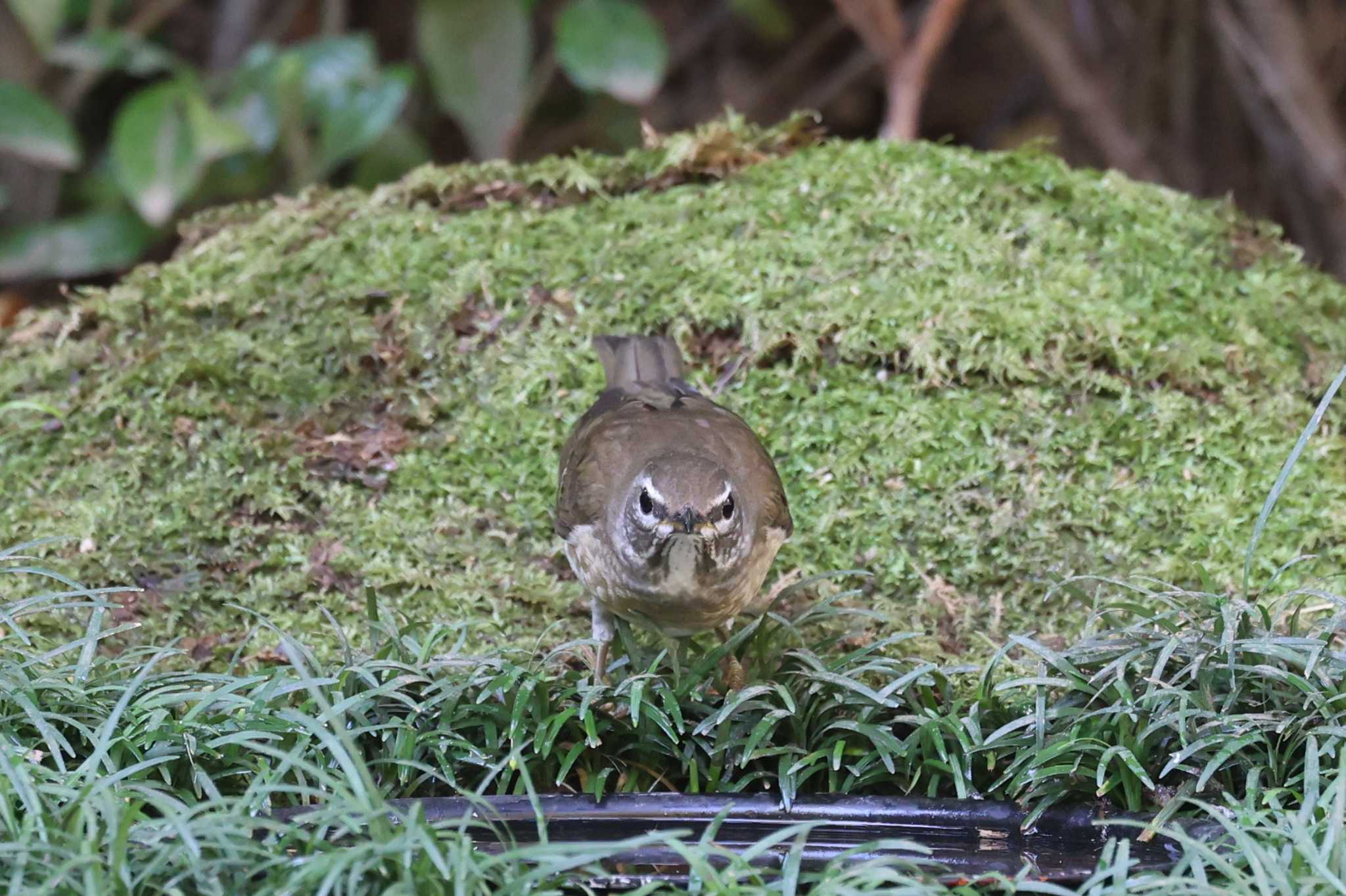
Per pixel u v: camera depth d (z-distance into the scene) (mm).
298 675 7883
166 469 10320
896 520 9953
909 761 7707
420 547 9961
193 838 6246
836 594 8891
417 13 19031
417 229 11609
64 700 7773
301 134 15031
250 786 7383
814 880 6371
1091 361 10453
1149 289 10906
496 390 10617
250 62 14922
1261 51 18078
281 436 10383
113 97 18547
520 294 11031
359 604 9648
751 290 10820
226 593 9719
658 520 8000
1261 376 10602
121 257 15148
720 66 21172
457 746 7750
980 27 20938
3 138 13930
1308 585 9461
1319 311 11227
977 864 7000
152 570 9820
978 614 9586
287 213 12125
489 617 9617
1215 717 7434
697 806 7406
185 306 11211
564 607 9633
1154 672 7492
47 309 12203
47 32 14430
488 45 15320
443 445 10414
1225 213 11867
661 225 11414
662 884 6551
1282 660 7828
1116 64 19453
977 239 11094
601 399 9586
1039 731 7488
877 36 15852
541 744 7590
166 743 7539
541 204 11875
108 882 6070
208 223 12508
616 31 14891
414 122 19656
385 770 7707
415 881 6172
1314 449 10234
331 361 10812
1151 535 9867
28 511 10094
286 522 10117
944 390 10383
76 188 17469
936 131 21344
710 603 8328
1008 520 9875
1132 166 18719
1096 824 7297
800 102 21297
